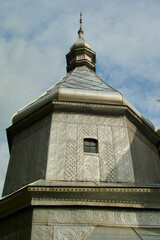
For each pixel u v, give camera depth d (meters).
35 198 8.77
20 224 9.02
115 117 12.60
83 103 12.34
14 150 13.34
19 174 11.77
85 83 15.15
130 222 8.77
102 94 13.05
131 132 12.76
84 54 22.14
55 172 10.28
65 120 12.04
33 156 11.66
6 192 11.84
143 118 14.45
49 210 8.73
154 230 8.53
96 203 8.86
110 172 10.63
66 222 8.50
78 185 9.30
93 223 8.56
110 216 8.80
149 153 13.75
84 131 11.80
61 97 12.66
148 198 9.21
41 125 12.55
